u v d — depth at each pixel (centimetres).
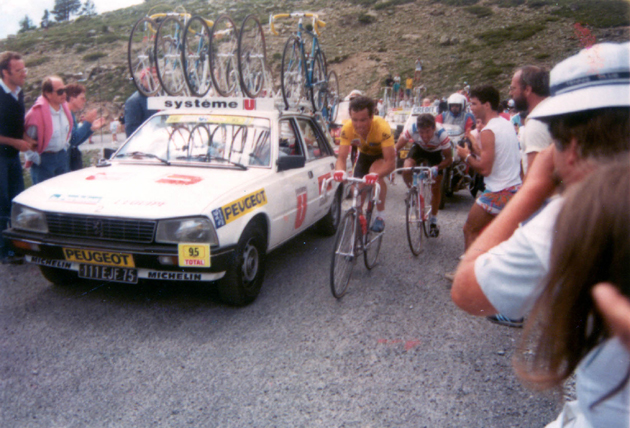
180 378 315
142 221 376
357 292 472
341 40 5806
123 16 8175
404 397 299
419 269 546
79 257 391
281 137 527
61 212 391
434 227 662
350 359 344
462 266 119
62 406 283
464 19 5816
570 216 85
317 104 858
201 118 525
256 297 448
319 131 655
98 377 314
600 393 91
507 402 296
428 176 600
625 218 79
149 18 633
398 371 329
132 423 269
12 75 509
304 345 362
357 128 493
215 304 433
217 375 319
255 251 439
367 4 6844
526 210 129
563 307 88
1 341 356
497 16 5697
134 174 451
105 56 5078
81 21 8269
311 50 810
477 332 391
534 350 97
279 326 393
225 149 494
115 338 366
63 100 568
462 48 4959
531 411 287
